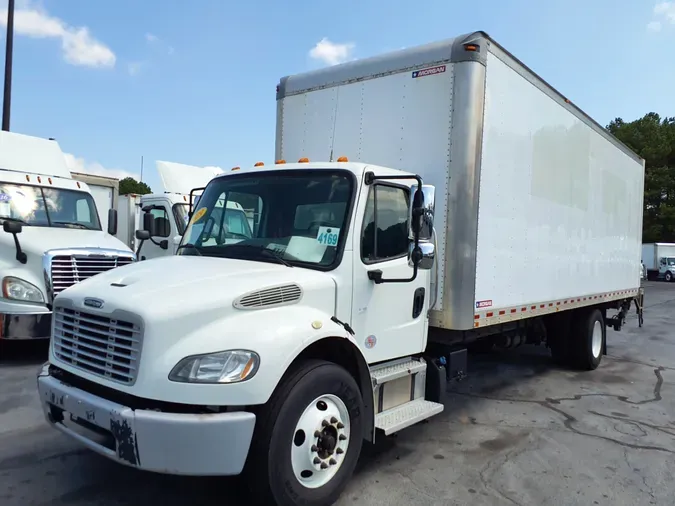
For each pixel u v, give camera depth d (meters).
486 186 5.29
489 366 9.04
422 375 4.86
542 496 4.14
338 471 3.72
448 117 5.02
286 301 3.55
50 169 9.96
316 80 6.06
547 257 6.79
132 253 8.90
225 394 3.04
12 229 7.51
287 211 4.30
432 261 4.66
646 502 4.12
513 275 5.95
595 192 8.40
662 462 4.94
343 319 3.95
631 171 10.31
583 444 5.34
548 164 6.70
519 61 5.85
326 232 4.07
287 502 3.34
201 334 3.16
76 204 9.63
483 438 5.39
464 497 4.05
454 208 4.97
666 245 45.59
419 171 5.19
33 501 3.72
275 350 3.24
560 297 7.25
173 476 4.17
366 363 3.91
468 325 5.05
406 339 4.63
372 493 4.05
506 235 5.75
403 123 5.32
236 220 4.50
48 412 3.60
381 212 4.32
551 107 6.73
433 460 4.76
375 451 4.92
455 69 5.01
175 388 3.01
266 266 3.90
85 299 3.49
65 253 7.75
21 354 8.19
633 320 16.70
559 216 7.09
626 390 7.64
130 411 3.01
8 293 7.37
